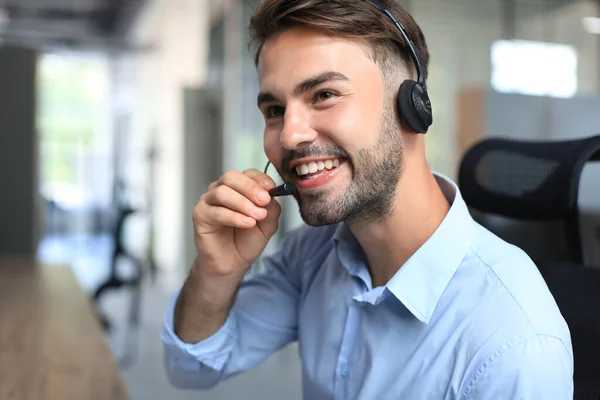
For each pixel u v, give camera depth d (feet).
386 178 2.69
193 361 3.50
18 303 6.91
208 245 3.10
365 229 2.86
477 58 15.85
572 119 14.66
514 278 2.60
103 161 27.48
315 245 3.65
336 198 2.68
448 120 15.26
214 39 20.43
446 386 2.60
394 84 2.72
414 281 2.74
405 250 2.88
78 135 27.32
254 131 17.19
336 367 3.11
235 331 3.53
